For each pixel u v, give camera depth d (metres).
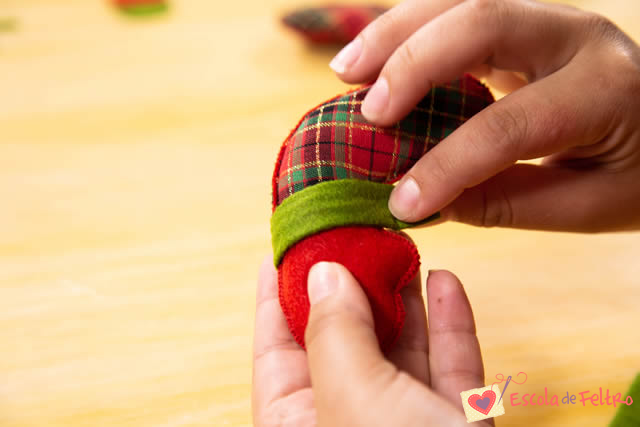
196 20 0.74
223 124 0.52
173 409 0.36
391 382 0.30
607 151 0.35
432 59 0.32
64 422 0.35
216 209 0.45
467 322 0.34
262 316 0.36
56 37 0.68
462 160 0.32
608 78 0.33
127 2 0.74
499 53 0.34
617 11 0.70
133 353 0.38
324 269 0.31
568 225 0.37
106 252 0.42
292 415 0.33
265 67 0.62
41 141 0.50
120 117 0.53
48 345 0.38
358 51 0.35
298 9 0.63
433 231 0.44
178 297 0.40
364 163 0.33
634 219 0.37
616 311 0.39
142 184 0.46
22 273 0.41
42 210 0.44
